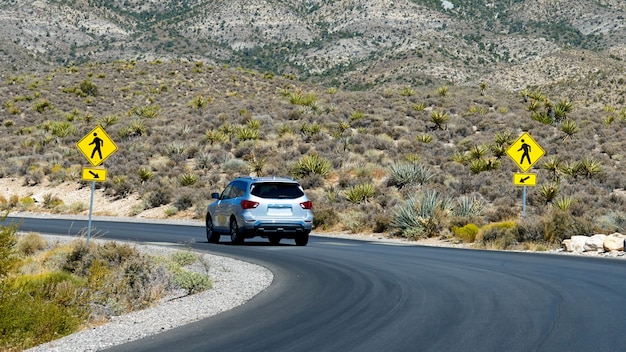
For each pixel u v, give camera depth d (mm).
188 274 17922
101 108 108250
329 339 11578
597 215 36969
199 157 62438
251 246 29453
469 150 63906
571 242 27531
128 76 127188
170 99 113125
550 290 16438
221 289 17812
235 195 29594
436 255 25688
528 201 43719
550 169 52406
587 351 10344
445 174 54250
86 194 56812
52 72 132500
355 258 24562
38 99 107625
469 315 13359
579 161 55406
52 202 54781
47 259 21016
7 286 12820
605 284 17391
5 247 13031
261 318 13734
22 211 53500
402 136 69875
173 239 32719
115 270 17656
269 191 28672
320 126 72188
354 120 76000
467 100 89188
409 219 35688
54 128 81625
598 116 78688
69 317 13391
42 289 14758
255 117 78188
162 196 51812
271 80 137000
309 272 20641
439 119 72688
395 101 88812
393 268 21391
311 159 55250
